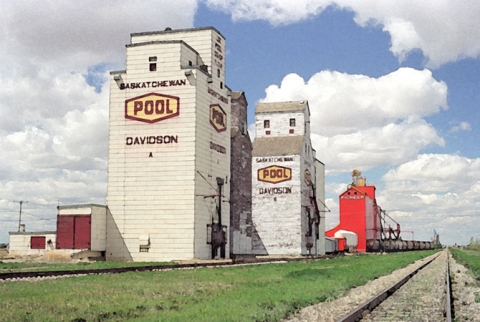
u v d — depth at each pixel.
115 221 48.44
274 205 73.50
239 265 42.91
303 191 75.00
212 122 51.84
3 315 13.45
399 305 17.38
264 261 53.62
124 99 49.66
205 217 49.28
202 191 48.88
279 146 75.31
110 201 48.75
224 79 55.78
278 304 16.36
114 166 49.06
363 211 94.12
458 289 24.27
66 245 46.59
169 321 12.93
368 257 67.19
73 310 14.84
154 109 48.81
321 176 90.88
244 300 17.44
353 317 13.64
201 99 49.44
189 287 22.16
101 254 48.31
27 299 16.89
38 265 38.28
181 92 48.47
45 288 20.72
